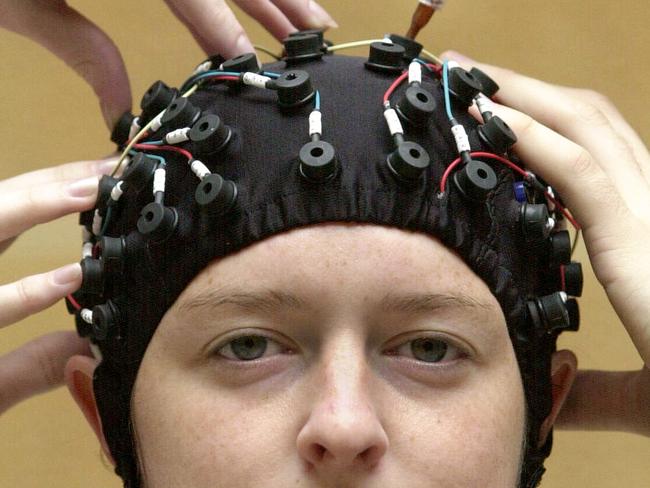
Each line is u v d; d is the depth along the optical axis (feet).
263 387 3.49
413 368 3.55
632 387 4.54
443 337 3.53
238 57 3.92
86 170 4.15
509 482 3.67
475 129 3.76
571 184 3.93
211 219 3.48
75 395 4.34
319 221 3.41
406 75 3.79
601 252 3.96
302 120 3.58
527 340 3.77
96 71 4.51
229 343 3.54
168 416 3.57
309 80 3.61
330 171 3.39
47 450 6.46
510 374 3.69
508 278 3.67
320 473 3.31
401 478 3.39
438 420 3.48
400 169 3.42
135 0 5.85
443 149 3.61
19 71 6.01
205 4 4.16
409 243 3.44
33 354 4.66
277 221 3.42
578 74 5.94
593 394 4.62
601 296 6.20
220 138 3.55
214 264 3.50
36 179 4.08
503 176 3.76
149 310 3.65
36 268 6.23
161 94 4.01
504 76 4.34
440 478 3.43
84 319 3.92
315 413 3.29
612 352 6.19
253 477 3.39
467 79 3.76
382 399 3.48
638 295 3.88
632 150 4.28
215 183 3.43
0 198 3.89
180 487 3.52
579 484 6.48
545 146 3.91
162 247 3.59
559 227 4.11
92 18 5.86
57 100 6.08
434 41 5.90
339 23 5.87
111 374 3.95
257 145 3.55
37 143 6.15
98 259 3.86
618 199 3.97
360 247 3.39
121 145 4.42
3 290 3.81
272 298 3.41
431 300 3.46
